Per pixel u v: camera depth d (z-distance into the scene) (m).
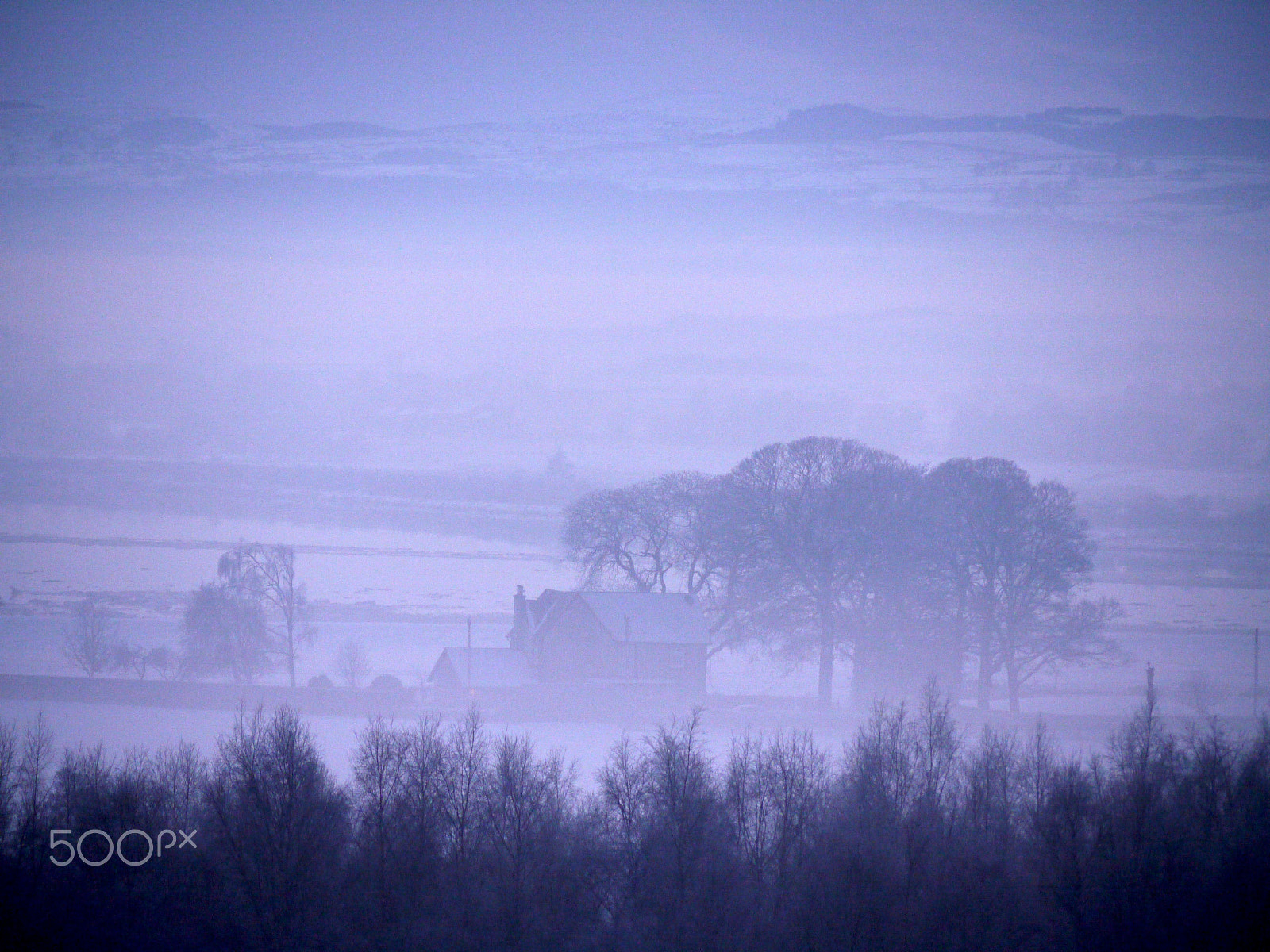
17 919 195.62
